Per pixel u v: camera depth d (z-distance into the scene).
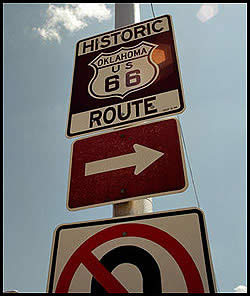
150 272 1.32
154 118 2.01
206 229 1.36
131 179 1.71
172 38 2.46
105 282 1.34
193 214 1.43
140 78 2.29
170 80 2.17
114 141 1.93
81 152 1.97
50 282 1.42
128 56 2.51
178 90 2.09
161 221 1.45
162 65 2.30
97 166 1.85
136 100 2.16
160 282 1.28
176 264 1.31
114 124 2.10
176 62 2.27
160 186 1.63
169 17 2.64
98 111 2.22
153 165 1.72
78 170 1.88
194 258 1.30
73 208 1.73
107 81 2.39
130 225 1.48
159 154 1.75
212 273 1.24
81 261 1.44
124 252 1.41
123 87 2.29
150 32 2.60
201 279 1.24
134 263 1.36
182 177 1.61
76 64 2.67
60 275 1.42
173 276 1.28
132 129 1.94
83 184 1.81
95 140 1.99
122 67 2.44
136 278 1.32
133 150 1.83
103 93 2.32
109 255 1.42
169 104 2.04
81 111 2.28
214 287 1.21
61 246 1.53
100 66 2.55
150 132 1.87
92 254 1.45
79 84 2.47
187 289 1.23
